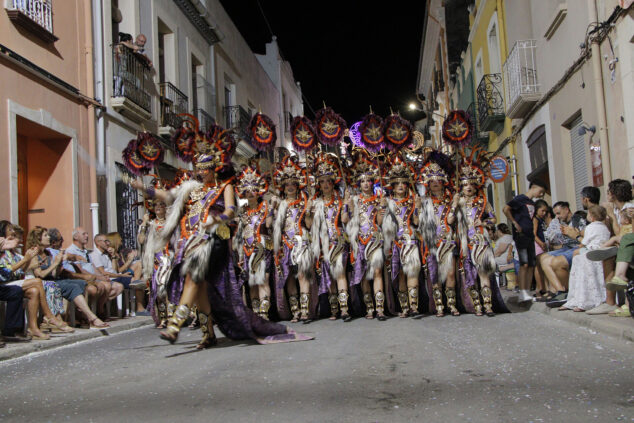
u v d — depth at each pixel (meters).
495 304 8.62
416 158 9.01
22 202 11.47
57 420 3.40
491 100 18.83
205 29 21.62
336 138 8.80
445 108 33.16
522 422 3.08
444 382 4.02
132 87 14.49
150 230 8.84
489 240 8.45
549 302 8.31
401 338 6.25
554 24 13.12
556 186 13.98
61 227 11.70
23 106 10.35
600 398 3.50
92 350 6.71
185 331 8.33
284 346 5.89
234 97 25.62
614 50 10.05
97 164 12.85
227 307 5.95
